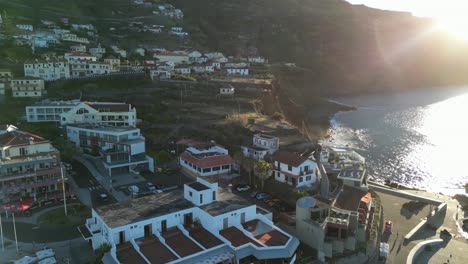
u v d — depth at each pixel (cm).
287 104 19400
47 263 5716
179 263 5375
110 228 5738
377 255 6988
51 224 7162
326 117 19738
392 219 8462
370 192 9325
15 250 6288
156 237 6053
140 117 13550
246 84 17275
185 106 14400
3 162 7925
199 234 6231
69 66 16138
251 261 5912
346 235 6694
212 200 6912
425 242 7575
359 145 15062
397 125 18238
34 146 8612
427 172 12556
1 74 14925
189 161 9919
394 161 13438
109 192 8750
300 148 11119
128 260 5412
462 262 7056
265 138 10512
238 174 10038
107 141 10744
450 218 8800
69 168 9862
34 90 14262
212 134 12094
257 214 6919
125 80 16200
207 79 18025
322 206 7038
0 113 12731
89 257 6112
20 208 7500
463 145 15238
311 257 6525
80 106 11988
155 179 9662
